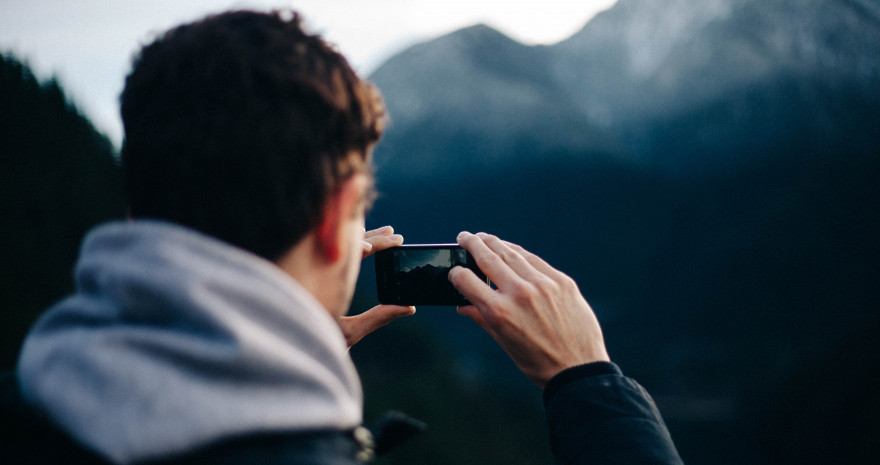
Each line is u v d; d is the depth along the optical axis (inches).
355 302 1101.1
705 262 7736.2
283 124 24.5
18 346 380.5
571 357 38.1
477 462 1201.4
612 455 32.8
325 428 22.3
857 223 5565.9
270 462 20.4
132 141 25.3
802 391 2625.5
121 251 23.0
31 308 430.0
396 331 1605.6
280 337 22.7
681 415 3769.7
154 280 21.1
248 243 25.1
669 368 4965.6
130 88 26.0
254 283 22.4
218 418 19.9
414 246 57.0
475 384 1860.2
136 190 25.7
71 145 816.3
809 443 2369.6
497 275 40.1
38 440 23.4
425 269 56.6
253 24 26.6
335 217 26.9
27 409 23.4
